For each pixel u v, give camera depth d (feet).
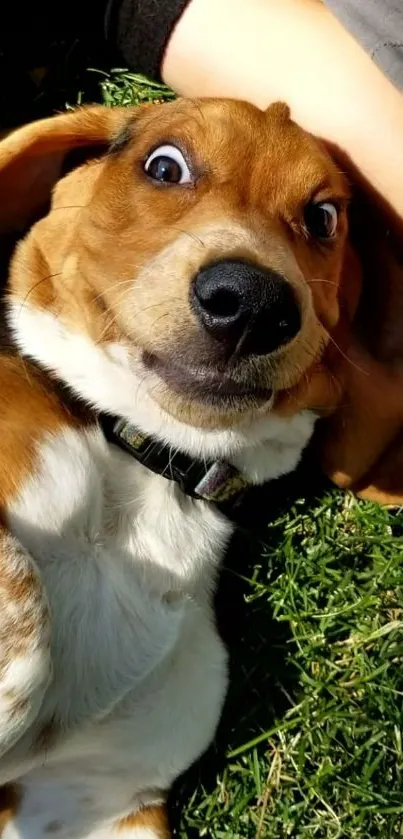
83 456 1.03
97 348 1.04
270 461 1.16
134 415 1.06
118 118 1.09
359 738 1.29
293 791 1.28
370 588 1.35
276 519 1.37
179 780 1.27
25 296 1.09
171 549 1.10
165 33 1.36
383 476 1.32
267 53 1.31
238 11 1.33
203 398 0.93
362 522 1.37
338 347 1.10
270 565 1.35
